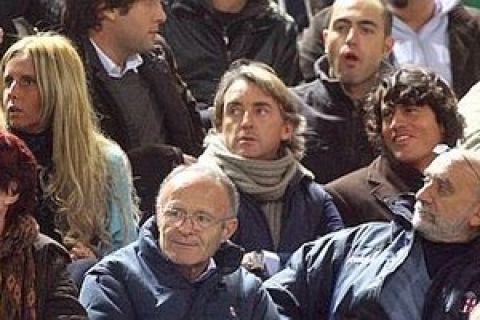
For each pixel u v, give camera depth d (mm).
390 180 21141
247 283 18047
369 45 23594
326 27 26406
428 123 20844
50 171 19531
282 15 26578
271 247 20406
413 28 26875
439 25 26984
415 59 26734
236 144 20672
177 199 17484
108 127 21797
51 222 19422
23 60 19688
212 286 17641
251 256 19719
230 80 20969
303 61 26516
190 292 17594
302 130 21125
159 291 17516
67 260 16922
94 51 21922
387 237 18812
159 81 22438
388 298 18297
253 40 26156
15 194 16359
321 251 19016
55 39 19906
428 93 20859
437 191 18172
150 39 22141
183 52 25891
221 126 21047
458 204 18094
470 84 26875
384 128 21078
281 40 26375
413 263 18422
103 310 17281
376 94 21250
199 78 25891
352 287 18531
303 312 18938
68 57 19781
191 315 17469
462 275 18141
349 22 23672
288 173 20766
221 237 17719
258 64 21578
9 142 16422
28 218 16547
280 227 20594
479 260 18234
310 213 20781
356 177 21391
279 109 20844
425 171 18625
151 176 20969
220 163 20656
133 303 17484
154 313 17406
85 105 19766
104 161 19734
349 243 18953
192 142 22750
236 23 26031
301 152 21141
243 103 20719
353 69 23484
